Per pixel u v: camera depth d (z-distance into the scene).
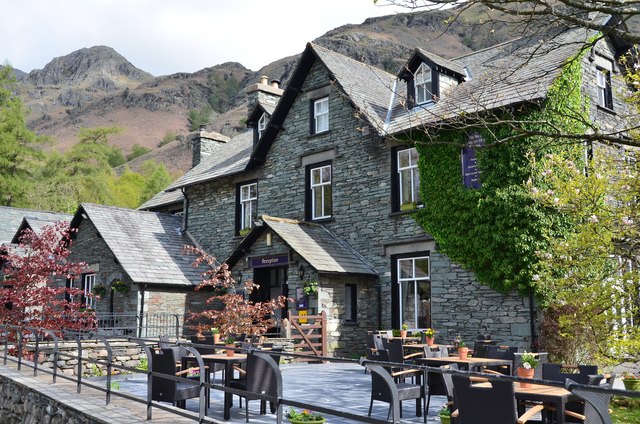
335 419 8.80
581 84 16.08
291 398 10.64
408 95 18.67
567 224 14.55
